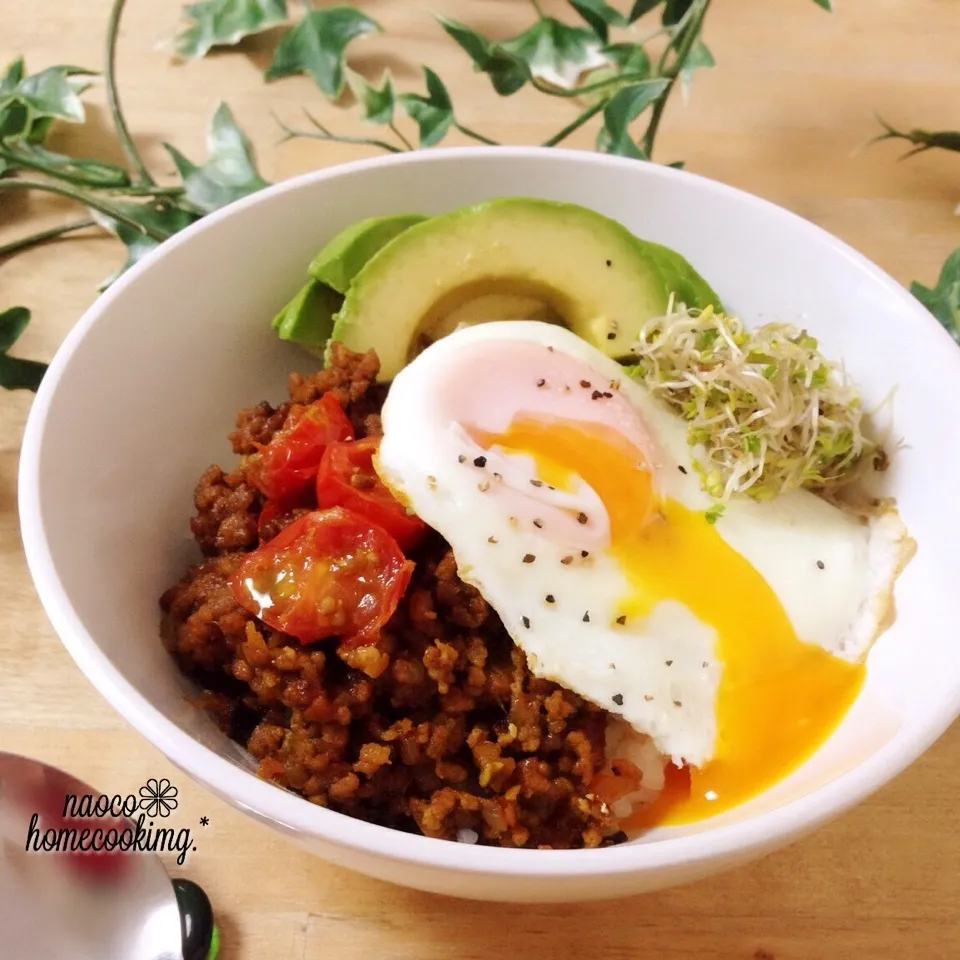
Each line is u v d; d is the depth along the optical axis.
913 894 0.23
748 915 0.23
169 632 0.24
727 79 0.37
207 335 0.26
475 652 0.23
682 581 0.24
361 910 0.23
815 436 0.25
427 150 0.27
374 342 0.26
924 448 0.25
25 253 0.32
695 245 0.28
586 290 0.26
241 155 0.32
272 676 0.23
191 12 0.38
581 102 0.36
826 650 0.24
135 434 0.25
